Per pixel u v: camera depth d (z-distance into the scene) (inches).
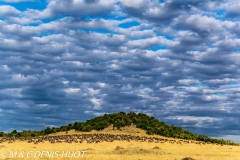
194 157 2269.9
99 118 6914.4
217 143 5565.9
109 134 5625.0
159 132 6122.1
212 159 2140.7
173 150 3201.3
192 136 6156.5
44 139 4849.9
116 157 2074.3
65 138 4965.6
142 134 5969.5
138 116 7007.9
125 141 4640.8
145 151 2613.2
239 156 2541.8
